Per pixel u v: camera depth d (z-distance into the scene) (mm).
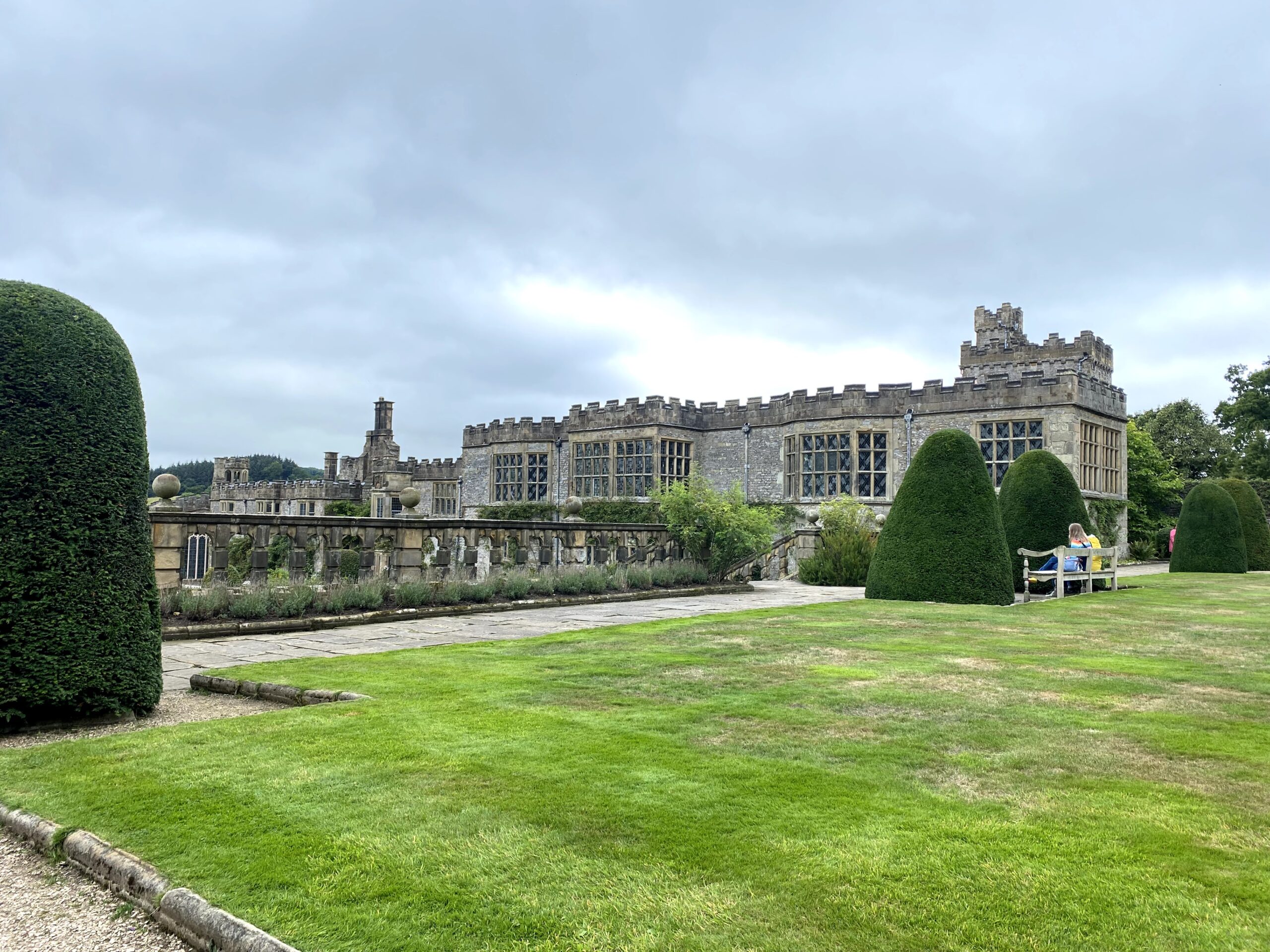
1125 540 26734
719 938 2648
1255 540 26141
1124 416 26562
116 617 5809
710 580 17625
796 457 26328
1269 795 3812
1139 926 2678
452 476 40625
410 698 5883
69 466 5719
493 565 14906
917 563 13703
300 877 3109
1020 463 17969
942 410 24125
